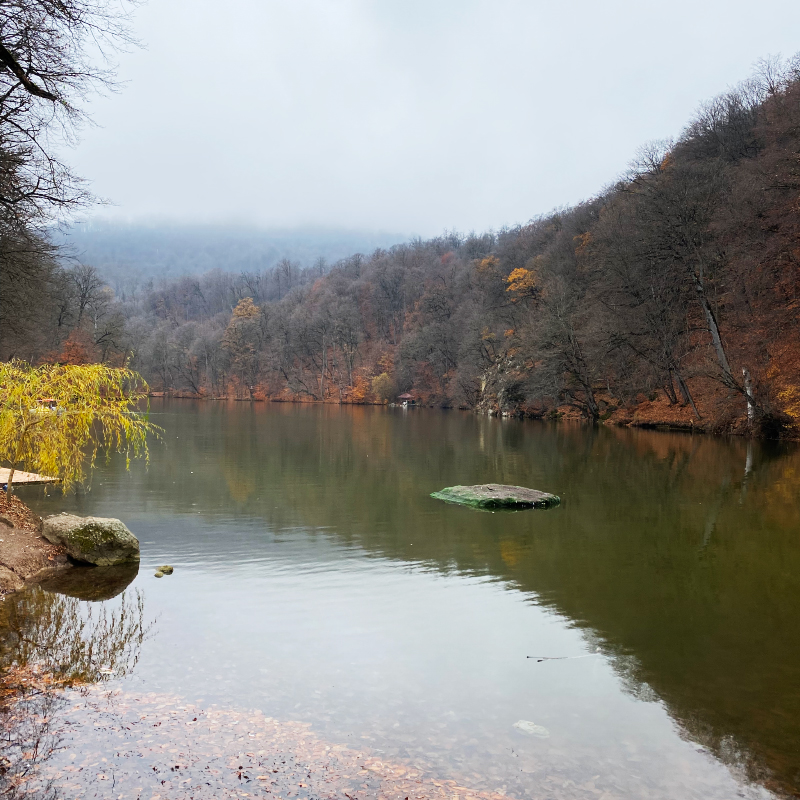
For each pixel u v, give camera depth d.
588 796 4.22
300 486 17.50
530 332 54.69
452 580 9.32
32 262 16.81
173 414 54.69
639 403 45.91
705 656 6.75
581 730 5.12
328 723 5.03
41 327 41.38
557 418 53.84
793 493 16.81
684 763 4.70
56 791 3.96
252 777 4.20
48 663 5.98
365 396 99.12
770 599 8.68
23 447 10.09
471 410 76.62
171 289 191.12
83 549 9.41
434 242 149.12
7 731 4.69
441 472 20.75
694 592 8.94
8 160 10.81
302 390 106.94
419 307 111.06
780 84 42.94
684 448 28.25
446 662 6.39
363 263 155.00
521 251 86.31
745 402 32.72
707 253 36.16
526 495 15.47
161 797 3.93
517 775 4.42
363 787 4.15
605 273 46.91
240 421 46.19
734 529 12.80
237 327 115.00
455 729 5.04
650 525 13.09
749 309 34.66
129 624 7.13
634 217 43.19
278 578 9.20
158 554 10.38
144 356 109.62
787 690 5.98
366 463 22.88
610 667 6.41
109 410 10.04
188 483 17.47
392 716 5.20
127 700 5.26
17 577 8.50
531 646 6.91
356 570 9.73
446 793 4.14
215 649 6.48
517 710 5.42
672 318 40.66
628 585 9.23
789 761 4.77
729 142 47.06
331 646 6.70
